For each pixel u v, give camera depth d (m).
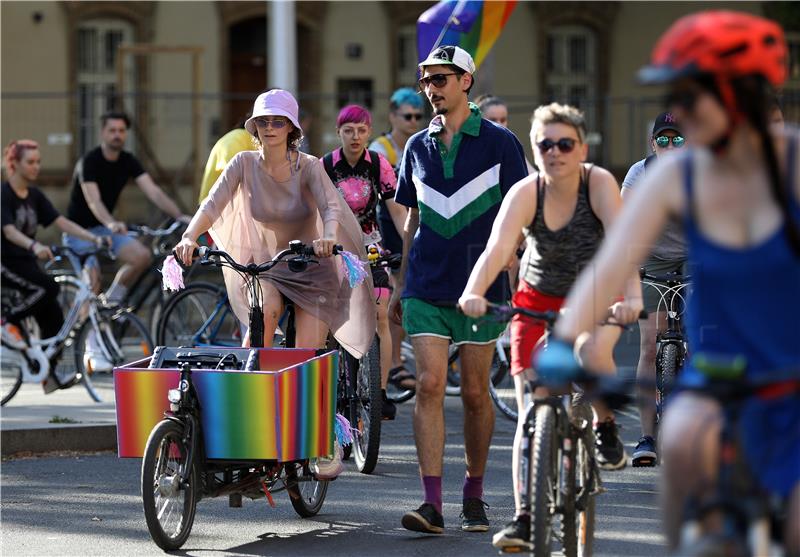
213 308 39.22
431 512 22.45
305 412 22.08
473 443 23.06
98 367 38.81
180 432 21.55
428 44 39.12
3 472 29.73
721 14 11.86
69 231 40.34
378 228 33.09
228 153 34.56
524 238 21.30
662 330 27.02
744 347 11.87
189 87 87.62
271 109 25.25
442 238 22.69
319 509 24.86
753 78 11.54
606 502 25.52
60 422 33.41
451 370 39.03
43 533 23.34
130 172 43.16
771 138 11.54
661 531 22.98
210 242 41.66
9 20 85.44
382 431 34.81
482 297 18.36
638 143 77.94
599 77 93.44
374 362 28.89
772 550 11.87
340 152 32.72
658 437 28.33
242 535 23.03
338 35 89.94
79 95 75.56
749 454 11.57
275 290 25.91
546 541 17.27
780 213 11.51
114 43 87.44
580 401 19.05
